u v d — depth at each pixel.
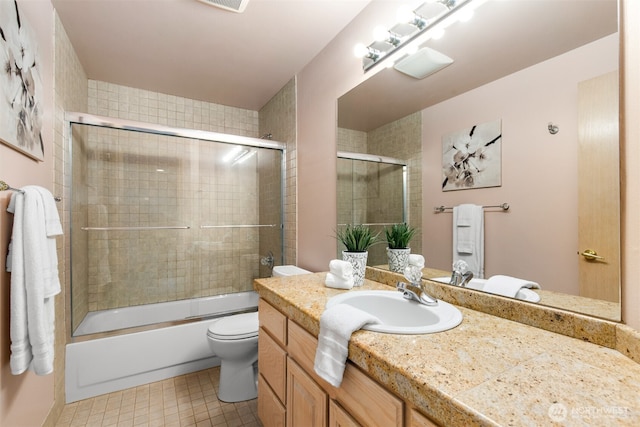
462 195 1.16
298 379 1.08
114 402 1.78
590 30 0.80
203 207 2.84
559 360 0.67
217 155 2.89
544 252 0.90
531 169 0.94
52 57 1.61
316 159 2.09
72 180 1.95
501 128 1.02
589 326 0.77
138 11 1.64
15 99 1.13
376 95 1.56
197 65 2.24
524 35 0.95
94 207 2.38
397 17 1.28
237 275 2.99
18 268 1.10
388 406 0.68
